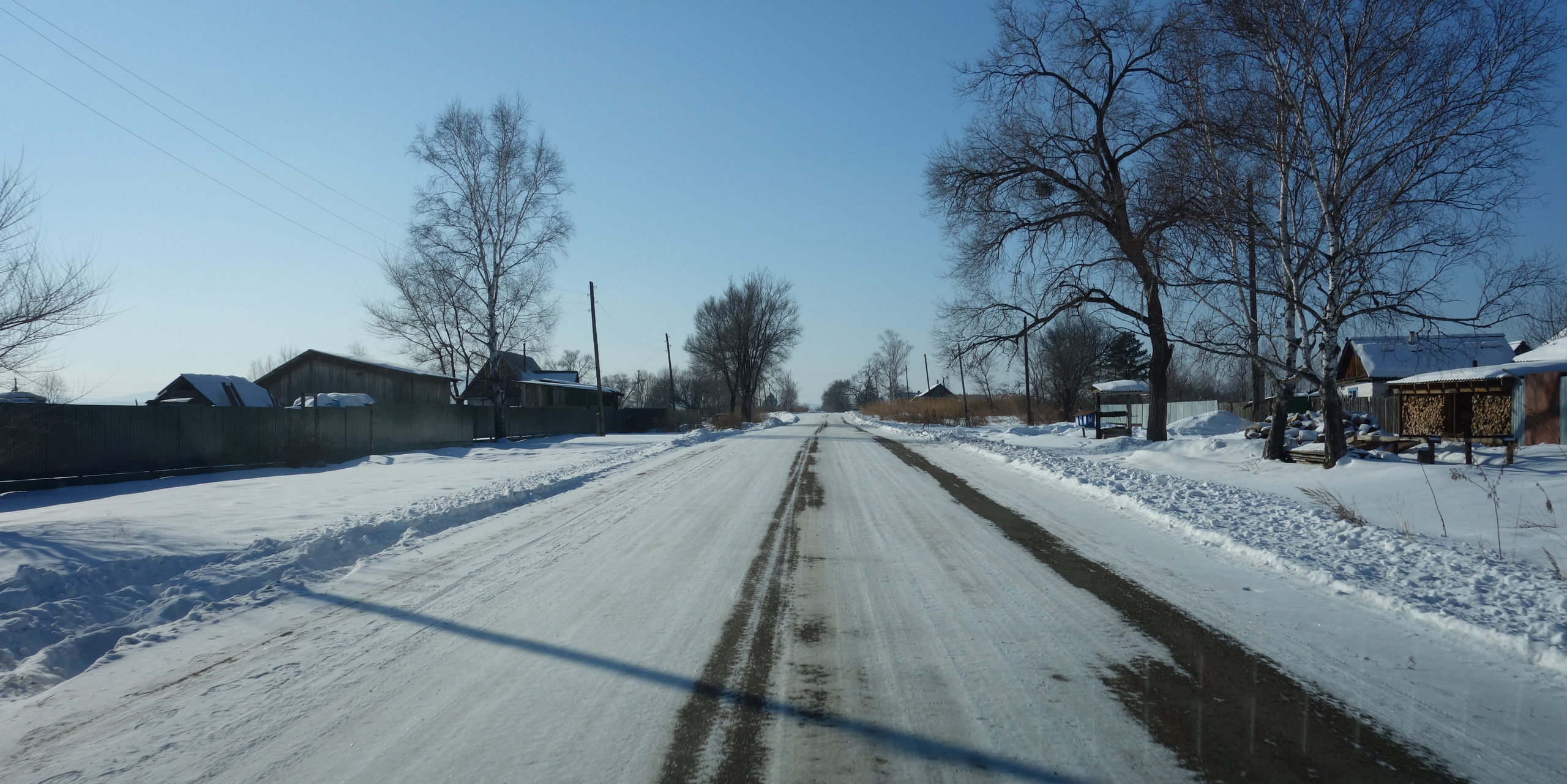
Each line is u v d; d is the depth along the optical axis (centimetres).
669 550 881
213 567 803
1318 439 1878
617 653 525
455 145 3450
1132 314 2347
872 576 746
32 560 848
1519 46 1277
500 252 3550
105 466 1811
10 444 1619
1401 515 1090
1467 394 2150
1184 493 1247
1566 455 1516
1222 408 3578
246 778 356
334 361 4319
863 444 3014
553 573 767
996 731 397
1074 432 3706
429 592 698
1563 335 2542
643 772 356
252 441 2209
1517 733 390
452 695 454
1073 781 344
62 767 373
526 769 360
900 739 388
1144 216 1808
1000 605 635
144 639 577
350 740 395
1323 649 518
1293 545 824
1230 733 391
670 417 5731
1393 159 1415
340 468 2205
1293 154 1500
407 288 3681
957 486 1498
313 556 864
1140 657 506
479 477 1888
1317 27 1408
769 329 7731
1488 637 529
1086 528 1006
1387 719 408
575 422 4738
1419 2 1341
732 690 457
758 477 1708
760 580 733
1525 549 850
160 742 399
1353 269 1516
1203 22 1541
